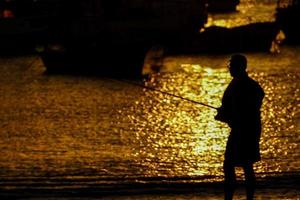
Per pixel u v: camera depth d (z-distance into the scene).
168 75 76.56
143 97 60.91
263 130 45.75
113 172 35.06
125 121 50.31
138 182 32.53
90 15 92.44
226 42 93.88
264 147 40.56
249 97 25.48
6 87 68.56
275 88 63.41
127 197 29.55
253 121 25.58
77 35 86.81
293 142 41.94
